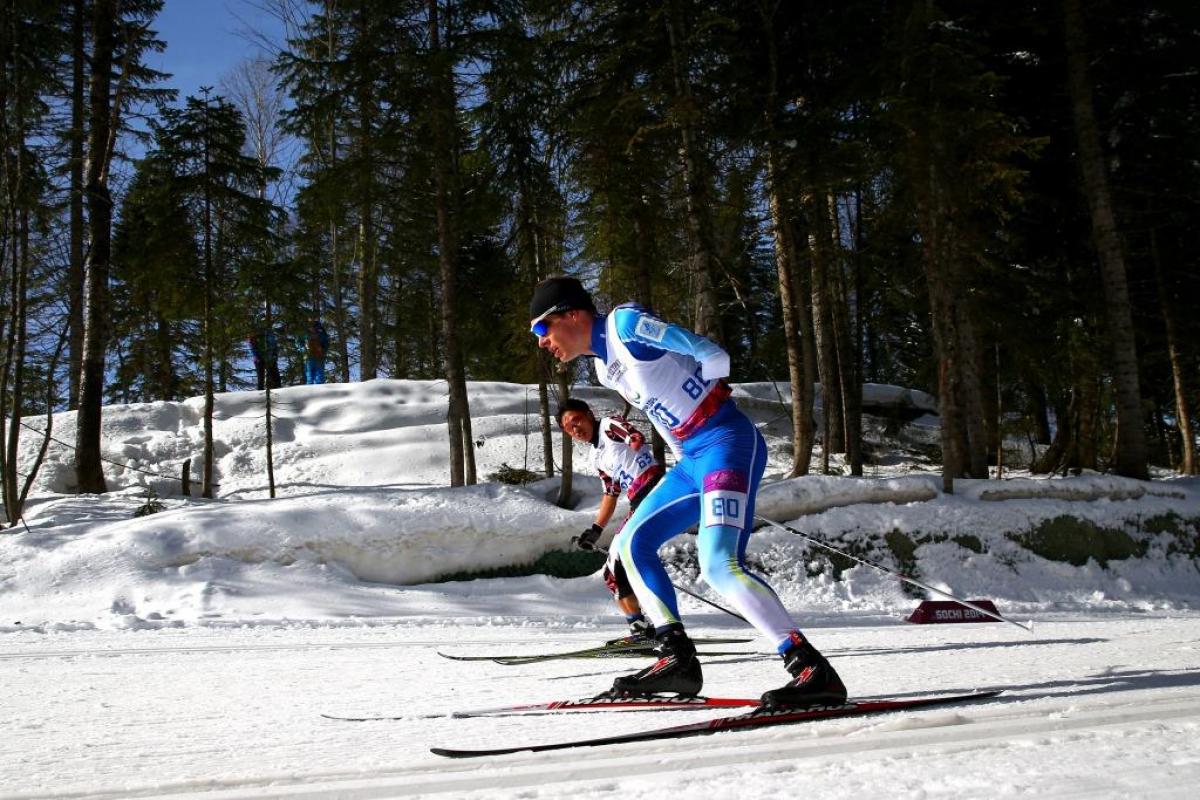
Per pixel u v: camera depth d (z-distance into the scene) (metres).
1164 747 1.89
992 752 1.91
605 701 3.10
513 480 15.96
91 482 15.08
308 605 9.30
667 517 3.17
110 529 10.43
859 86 12.98
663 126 11.81
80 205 16.78
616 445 5.89
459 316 14.00
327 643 7.00
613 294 13.45
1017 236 16.16
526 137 13.20
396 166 12.69
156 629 8.03
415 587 10.32
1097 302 16.31
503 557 10.94
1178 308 17.55
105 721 3.24
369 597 9.68
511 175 13.29
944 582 11.45
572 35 13.17
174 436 18.28
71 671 5.21
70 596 9.30
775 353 18.77
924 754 1.92
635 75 12.80
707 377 2.88
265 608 9.20
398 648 6.66
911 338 21.30
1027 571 11.84
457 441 12.79
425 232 14.02
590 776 1.88
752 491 2.96
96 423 15.20
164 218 14.33
